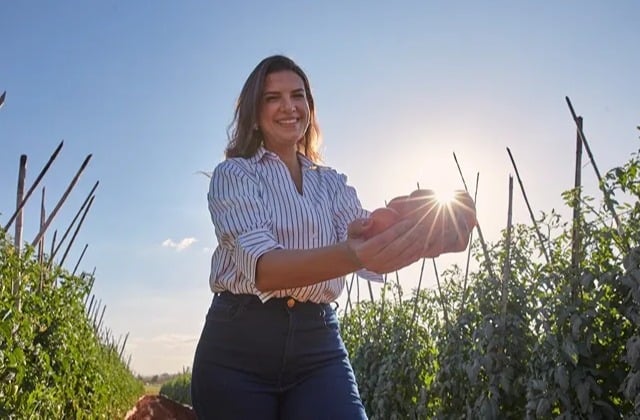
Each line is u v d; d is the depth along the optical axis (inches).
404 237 60.1
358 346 371.9
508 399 228.2
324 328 88.0
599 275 194.4
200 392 87.8
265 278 70.1
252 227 78.3
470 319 250.5
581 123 209.2
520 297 227.8
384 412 312.2
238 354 85.7
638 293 177.8
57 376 265.7
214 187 82.7
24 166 252.2
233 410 85.7
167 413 331.3
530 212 228.2
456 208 63.6
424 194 63.2
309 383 86.6
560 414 195.6
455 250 63.7
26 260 241.0
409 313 333.4
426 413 274.2
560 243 214.8
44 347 284.2
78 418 315.9
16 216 249.4
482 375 241.6
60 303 299.1
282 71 89.7
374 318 366.0
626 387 179.8
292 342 85.6
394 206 63.7
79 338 337.4
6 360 213.0
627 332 193.0
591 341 193.2
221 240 81.7
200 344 88.6
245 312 85.3
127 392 809.5
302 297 85.9
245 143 89.4
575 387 193.0
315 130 97.6
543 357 203.6
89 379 352.5
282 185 87.2
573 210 205.8
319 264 65.7
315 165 94.4
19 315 218.7
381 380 319.9
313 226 87.7
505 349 228.1
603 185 192.4
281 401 87.7
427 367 308.7
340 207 93.3
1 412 213.3
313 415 84.9
